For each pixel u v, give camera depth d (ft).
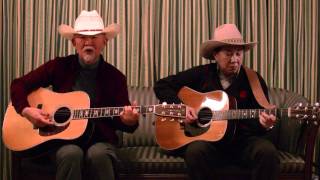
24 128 8.32
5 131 8.38
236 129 8.58
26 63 10.50
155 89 9.21
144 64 10.53
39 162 8.36
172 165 8.43
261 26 10.43
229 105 8.30
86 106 8.14
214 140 8.20
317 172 10.26
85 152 8.08
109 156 7.80
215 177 8.34
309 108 7.77
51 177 8.39
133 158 8.54
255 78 8.75
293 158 8.55
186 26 10.45
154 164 8.42
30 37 10.45
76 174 7.54
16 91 8.42
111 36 8.91
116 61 10.52
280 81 10.53
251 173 8.12
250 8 10.40
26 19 10.42
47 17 10.42
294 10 10.39
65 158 7.52
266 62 10.50
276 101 9.89
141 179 8.48
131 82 10.57
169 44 10.50
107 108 8.07
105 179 7.70
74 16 10.39
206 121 8.43
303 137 8.84
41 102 8.39
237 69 8.59
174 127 8.65
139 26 10.46
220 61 8.63
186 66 10.52
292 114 7.87
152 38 10.48
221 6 10.40
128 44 10.50
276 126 9.53
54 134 8.02
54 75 8.71
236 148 8.50
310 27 10.39
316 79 10.48
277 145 9.59
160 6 10.43
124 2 10.39
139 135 9.87
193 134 8.48
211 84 8.85
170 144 8.58
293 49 10.46
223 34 8.58
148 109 8.02
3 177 10.68
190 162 7.93
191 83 9.14
